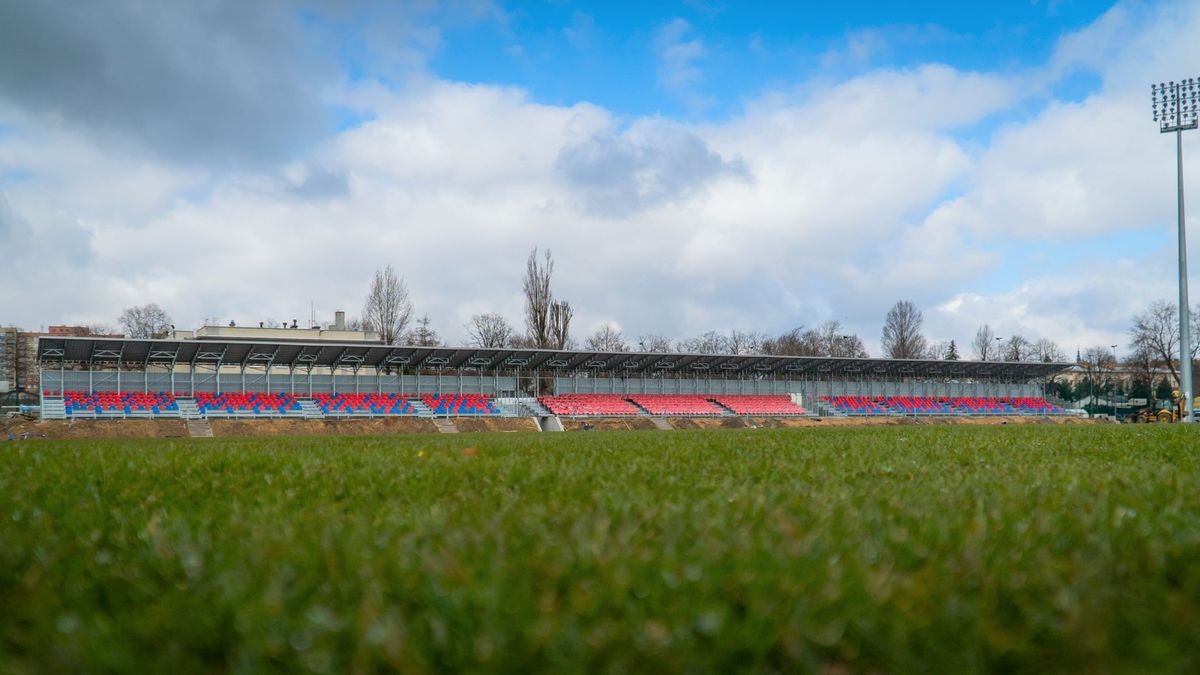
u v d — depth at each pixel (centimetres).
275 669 269
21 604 334
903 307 12481
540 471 754
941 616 289
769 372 7906
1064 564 345
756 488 614
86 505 571
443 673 263
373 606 299
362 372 6794
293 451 1201
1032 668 265
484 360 6581
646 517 460
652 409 7150
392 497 611
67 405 5344
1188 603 301
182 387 5784
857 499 559
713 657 262
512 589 316
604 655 265
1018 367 8488
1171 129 5981
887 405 8162
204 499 624
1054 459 962
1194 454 1034
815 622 281
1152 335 9156
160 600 326
